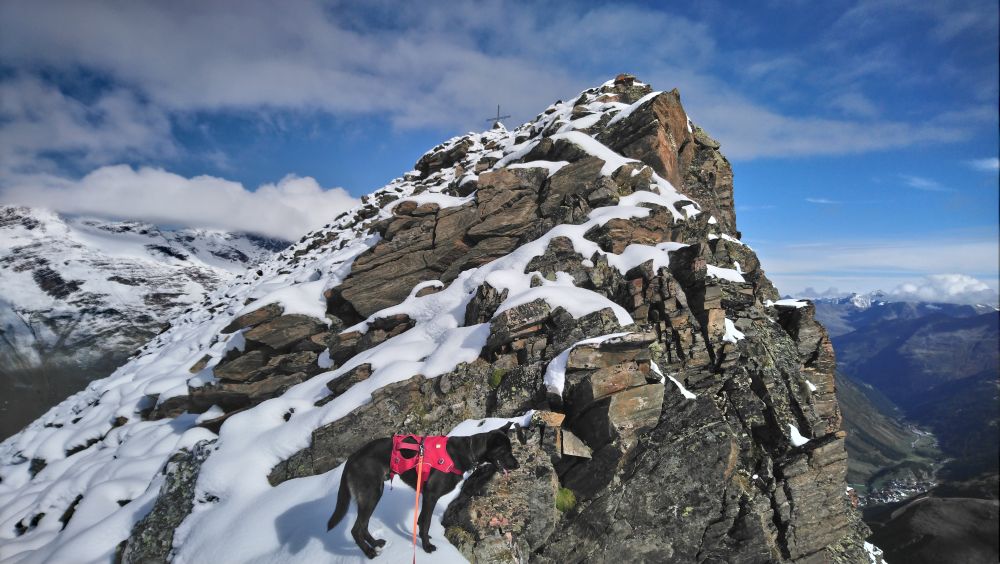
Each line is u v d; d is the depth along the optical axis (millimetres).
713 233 17094
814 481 10852
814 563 10555
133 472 13945
